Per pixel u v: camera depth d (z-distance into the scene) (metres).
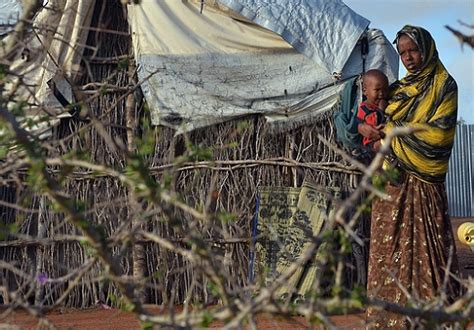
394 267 11.23
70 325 13.73
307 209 15.48
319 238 5.45
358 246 15.57
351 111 12.12
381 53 16.03
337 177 15.68
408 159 11.05
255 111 15.77
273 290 5.32
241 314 5.25
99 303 15.62
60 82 14.78
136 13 16.06
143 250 15.30
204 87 15.80
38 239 5.97
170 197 5.51
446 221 11.23
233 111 15.77
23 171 10.60
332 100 15.75
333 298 5.67
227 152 15.82
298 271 14.66
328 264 5.88
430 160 11.02
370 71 11.58
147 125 6.78
